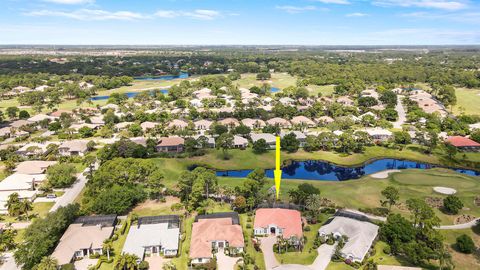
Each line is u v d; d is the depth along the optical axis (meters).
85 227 90.44
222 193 115.25
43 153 152.88
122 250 83.19
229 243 85.69
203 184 108.12
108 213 101.62
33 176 124.69
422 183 127.12
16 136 182.25
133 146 147.38
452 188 122.31
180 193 116.44
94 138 181.38
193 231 91.19
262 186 115.44
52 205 109.06
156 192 116.00
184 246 88.31
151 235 88.12
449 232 94.06
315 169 150.62
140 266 78.62
